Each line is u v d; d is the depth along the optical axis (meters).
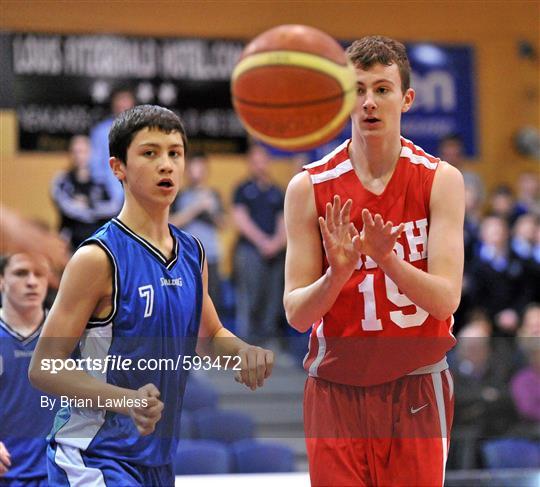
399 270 5.81
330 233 5.75
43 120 21.44
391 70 6.27
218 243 19.09
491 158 24.39
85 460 6.25
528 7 24.86
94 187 18.75
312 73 6.00
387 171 6.39
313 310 6.01
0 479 8.32
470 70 24.25
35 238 8.17
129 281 6.27
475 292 19.20
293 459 11.17
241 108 6.21
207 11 22.78
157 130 6.34
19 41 21.44
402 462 6.38
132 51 21.94
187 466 10.80
